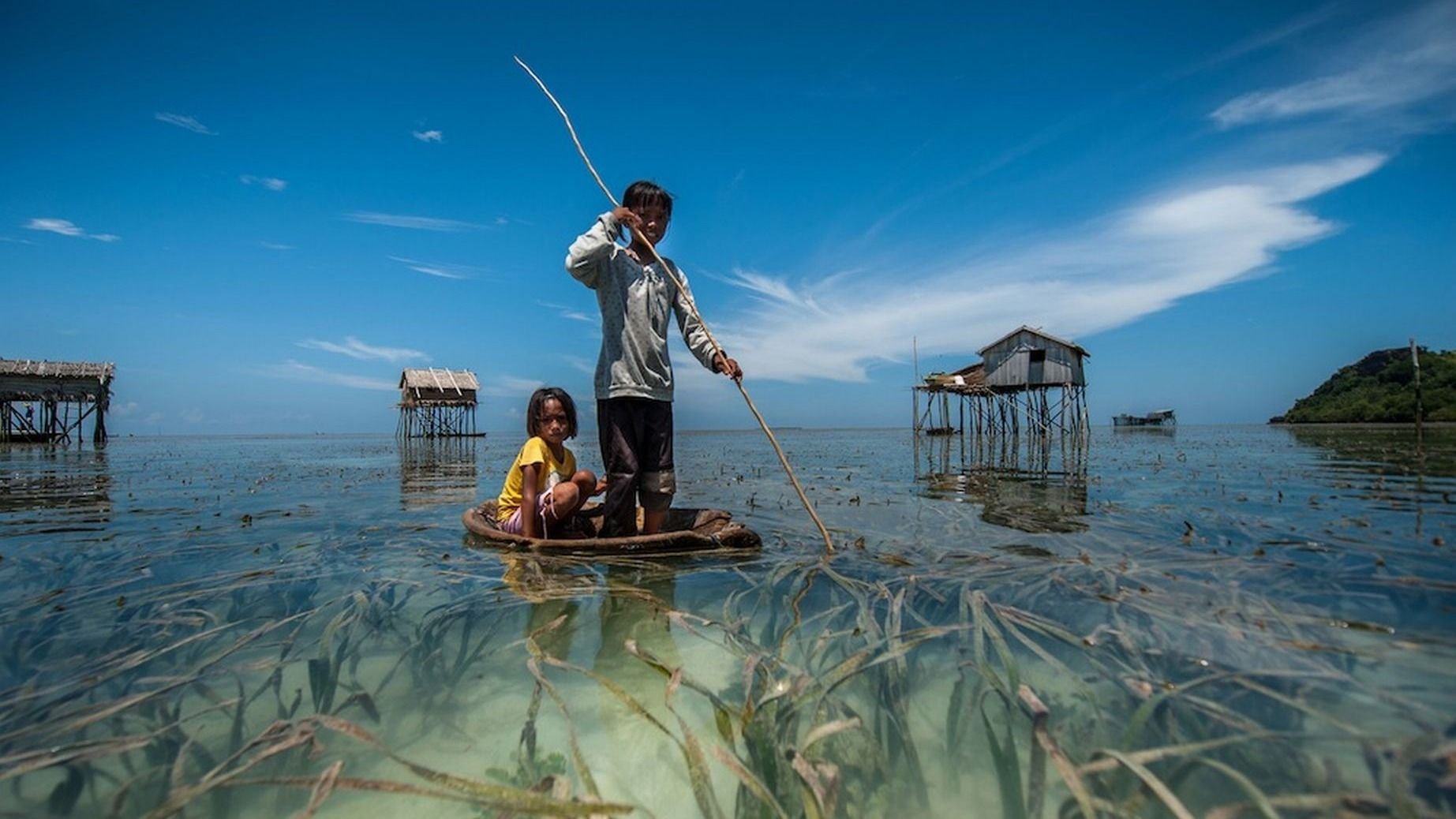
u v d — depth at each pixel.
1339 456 10.51
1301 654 1.85
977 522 4.61
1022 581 2.76
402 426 43.00
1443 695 1.56
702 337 4.14
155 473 10.00
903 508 5.45
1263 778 1.25
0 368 26.06
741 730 1.55
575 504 4.03
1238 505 4.96
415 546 3.85
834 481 8.20
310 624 2.36
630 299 3.95
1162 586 2.61
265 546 3.83
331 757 1.45
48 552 3.66
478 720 1.66
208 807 1.28
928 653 2.04
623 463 3.96
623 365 3.93
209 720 1.62
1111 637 2.03
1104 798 1.22
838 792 1.29
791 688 1.71
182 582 2.94
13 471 10.52
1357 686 1.62
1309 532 3.70
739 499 6.26
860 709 1.66
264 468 11.64
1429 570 2.76
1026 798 1.28
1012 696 1.63
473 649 2.14
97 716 1.60
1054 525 4.34
